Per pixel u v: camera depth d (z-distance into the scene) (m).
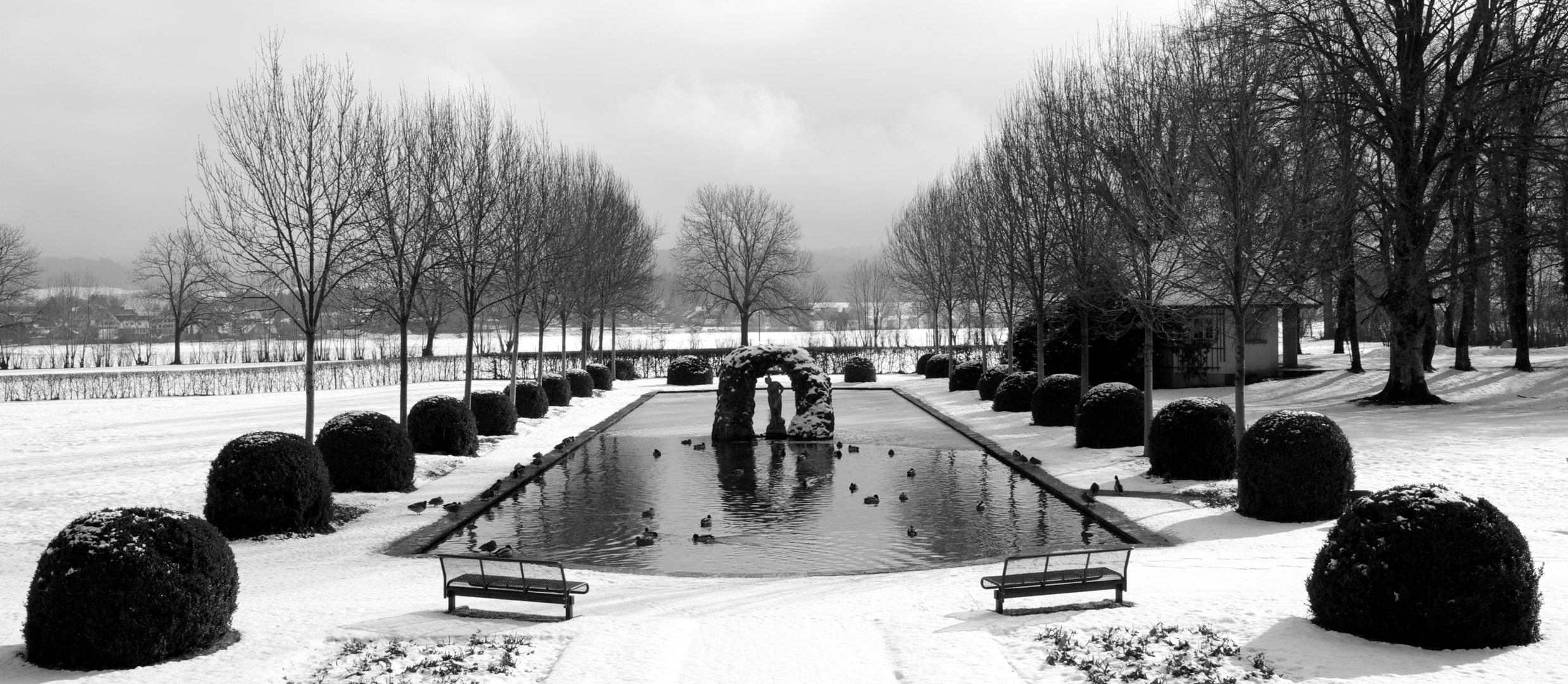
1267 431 14.30
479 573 10.84
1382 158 28.14
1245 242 17.05
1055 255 27.39
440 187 25.20
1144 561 11.62
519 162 29.06
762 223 75.94
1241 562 11.38
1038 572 9.52
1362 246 29.45
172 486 18.66
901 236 55.56
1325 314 49.41
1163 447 17.69
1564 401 27.30
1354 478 14.27
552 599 9.31
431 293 34.94
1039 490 17.69
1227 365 38.03
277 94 18.44
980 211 35.69
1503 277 34.22
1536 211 28.92
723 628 8.94
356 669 7.87
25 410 36.44
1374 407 28.11
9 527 15.38
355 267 20.17
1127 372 37.12
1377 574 8.05
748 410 26.16
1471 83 26.25
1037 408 26.73
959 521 15.05
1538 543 11.82
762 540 14.02
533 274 28.66
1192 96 19.91
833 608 9.63
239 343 90.12
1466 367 34.81
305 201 18.62
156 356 78.75
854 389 45.09
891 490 18.03
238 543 14.05
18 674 8.00
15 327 71.00
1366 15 27.28
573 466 21.86
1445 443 19.78
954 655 7.96
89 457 22.78
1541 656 7.65
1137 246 21.30
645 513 15.70
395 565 12.35
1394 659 7.65
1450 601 7.82
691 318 116.06
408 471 18.50
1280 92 26.19
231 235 18.42
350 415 18.22
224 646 8.62
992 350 60.75
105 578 8.11
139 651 8.12
